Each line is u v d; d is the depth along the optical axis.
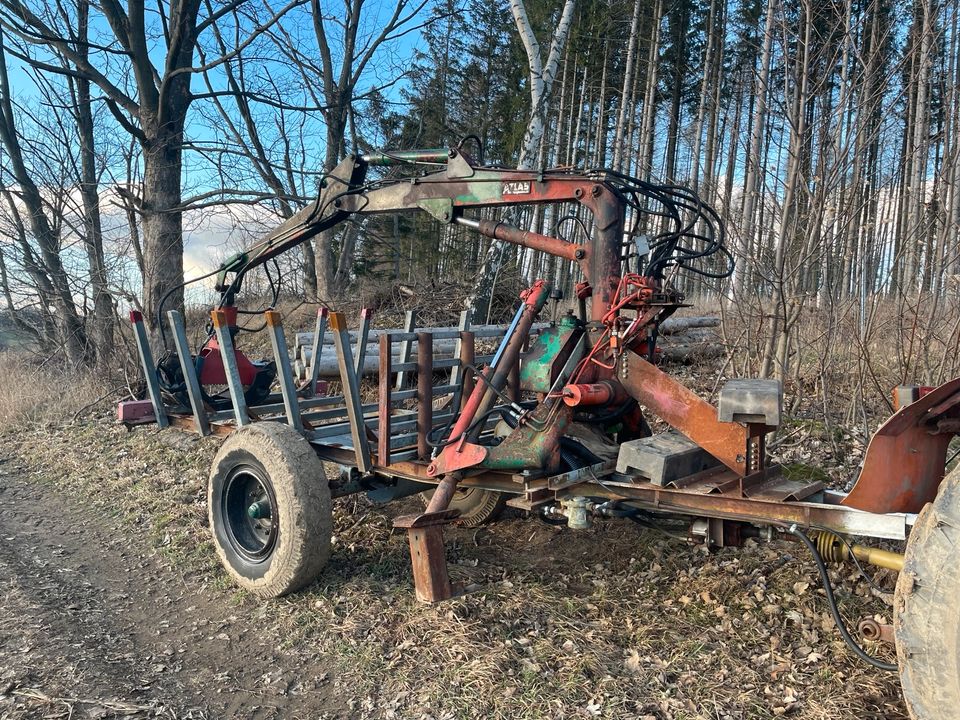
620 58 25.09
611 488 3.69
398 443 4.60
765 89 6.08
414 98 22.69
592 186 4.23
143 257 11.35
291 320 14.78
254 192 11.00
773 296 6.29
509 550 5.10
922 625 2.42
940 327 6.43
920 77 5.69
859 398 6.48
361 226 17.47
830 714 3.05
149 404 6.15
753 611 3.94
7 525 6.21
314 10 16.23
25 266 12.93
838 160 5.54
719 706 3.15
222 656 3.93
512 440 4.05
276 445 4.50
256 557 4.66
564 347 4.12
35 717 3.33
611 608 4.10
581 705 3.23
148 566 5.21
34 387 11.05
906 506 2.94
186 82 11.52
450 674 3.52
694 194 4.48
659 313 4.14
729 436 3.53
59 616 4.40
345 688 3.55
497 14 24.59
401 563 4.89
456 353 5.08
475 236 17.64
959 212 6.71
